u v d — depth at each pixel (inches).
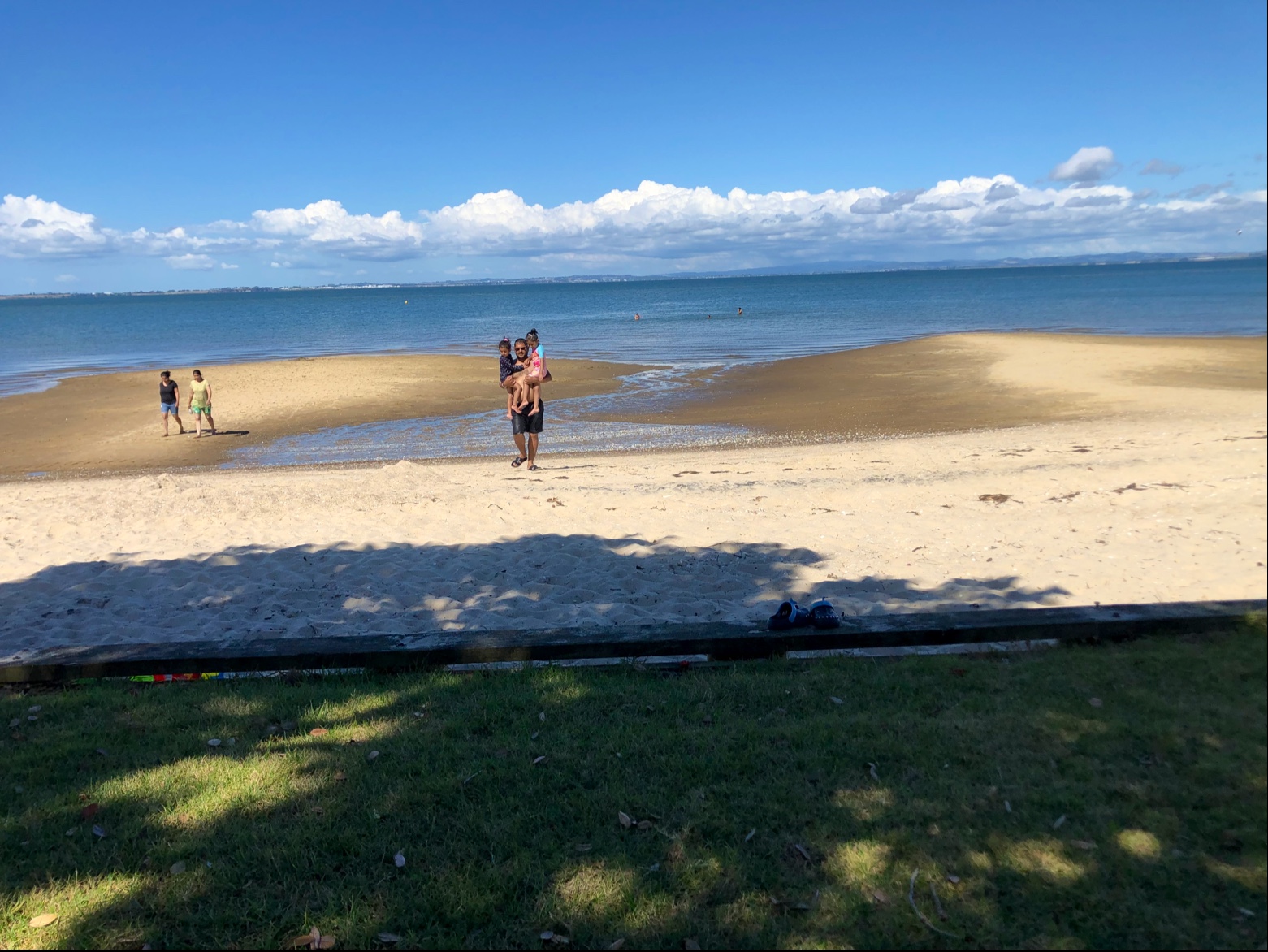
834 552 310.3
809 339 1640.0
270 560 305.7
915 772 141.6
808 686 174.6
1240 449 495.8
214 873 122.6
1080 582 265.3
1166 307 2304.4
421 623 239.0
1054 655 183.9
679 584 272.4
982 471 466.3
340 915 114.0
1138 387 854.5
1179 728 151.5
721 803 135.4
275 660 192.7
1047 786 136.3
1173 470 443.2
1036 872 117.6
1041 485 420.8
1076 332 1594.5
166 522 368.5
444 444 705.6
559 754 151.3
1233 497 374.6
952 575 278.1
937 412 784.3
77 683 191.0
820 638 191.0
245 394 1015.0
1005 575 275.4
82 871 124.1
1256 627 188.1
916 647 191.6
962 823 128.4
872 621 197.5
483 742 156.9
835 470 490.0
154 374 1210.6
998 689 169.2
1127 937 106.5
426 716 168.2
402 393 1002.7
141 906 116.6
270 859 124.8
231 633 235.6
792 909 112.6
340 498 401.7
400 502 397.7
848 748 149.3
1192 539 312.3
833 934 108.3
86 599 268.1
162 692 184.1
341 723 166.9
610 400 932.0
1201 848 121.4
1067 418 712.4
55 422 858.8
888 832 126.8
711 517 367.6
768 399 907.4
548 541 325.4
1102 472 445.7
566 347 1567.4
